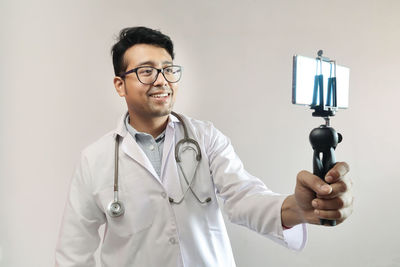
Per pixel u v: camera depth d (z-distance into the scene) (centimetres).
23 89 166
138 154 108
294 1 183
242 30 180
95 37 171
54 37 168
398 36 190
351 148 188
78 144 171
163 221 105
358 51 188
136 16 173
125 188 107
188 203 107
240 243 179
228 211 108
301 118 185
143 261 105
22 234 167
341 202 60
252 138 181
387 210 191
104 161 111
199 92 177
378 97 190
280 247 182
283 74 183
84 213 111
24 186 167
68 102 170
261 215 92
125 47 106
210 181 113
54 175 169
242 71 180
